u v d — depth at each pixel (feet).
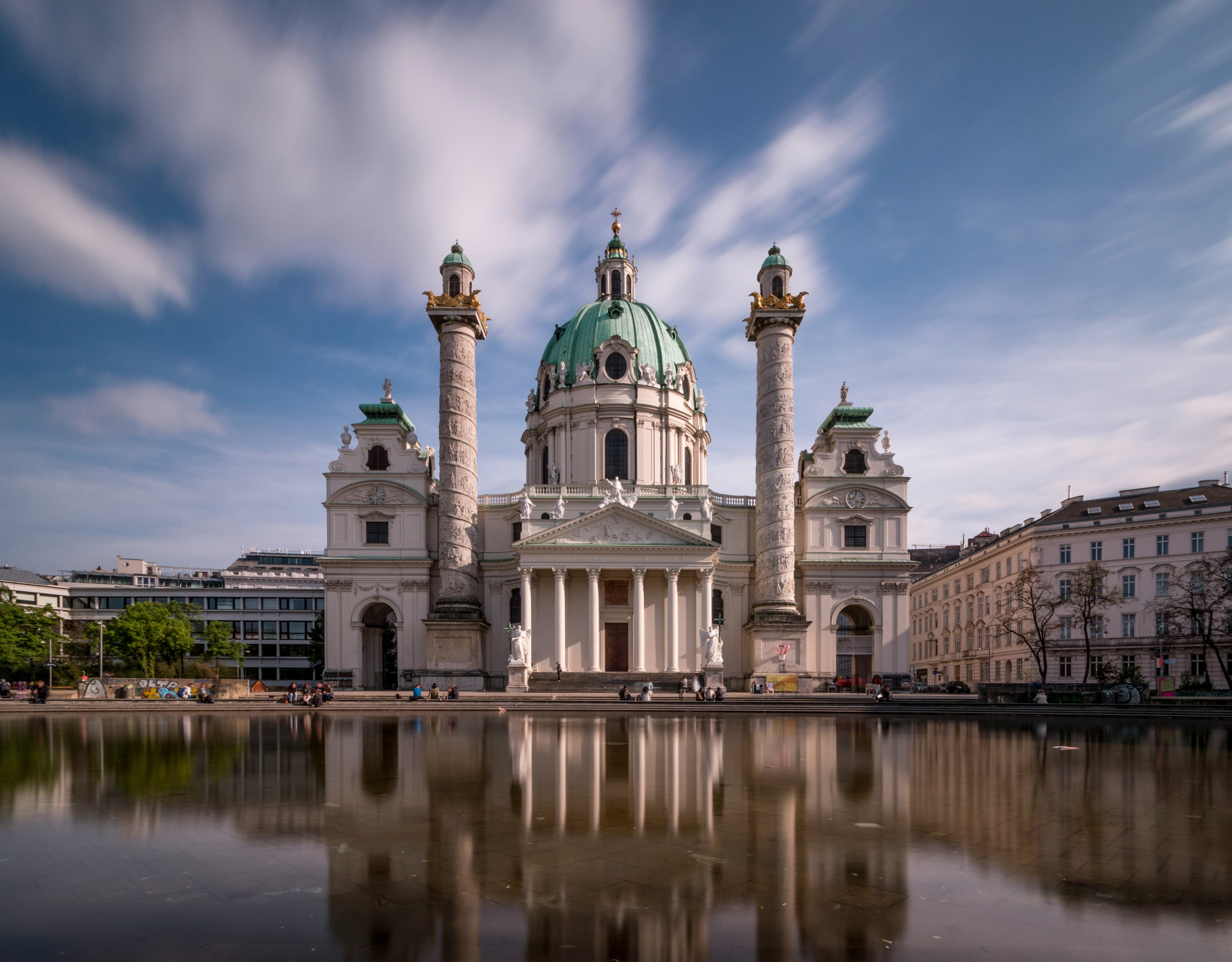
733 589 232.12
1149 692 186.70
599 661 205.87
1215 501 236.02
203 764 68.54
